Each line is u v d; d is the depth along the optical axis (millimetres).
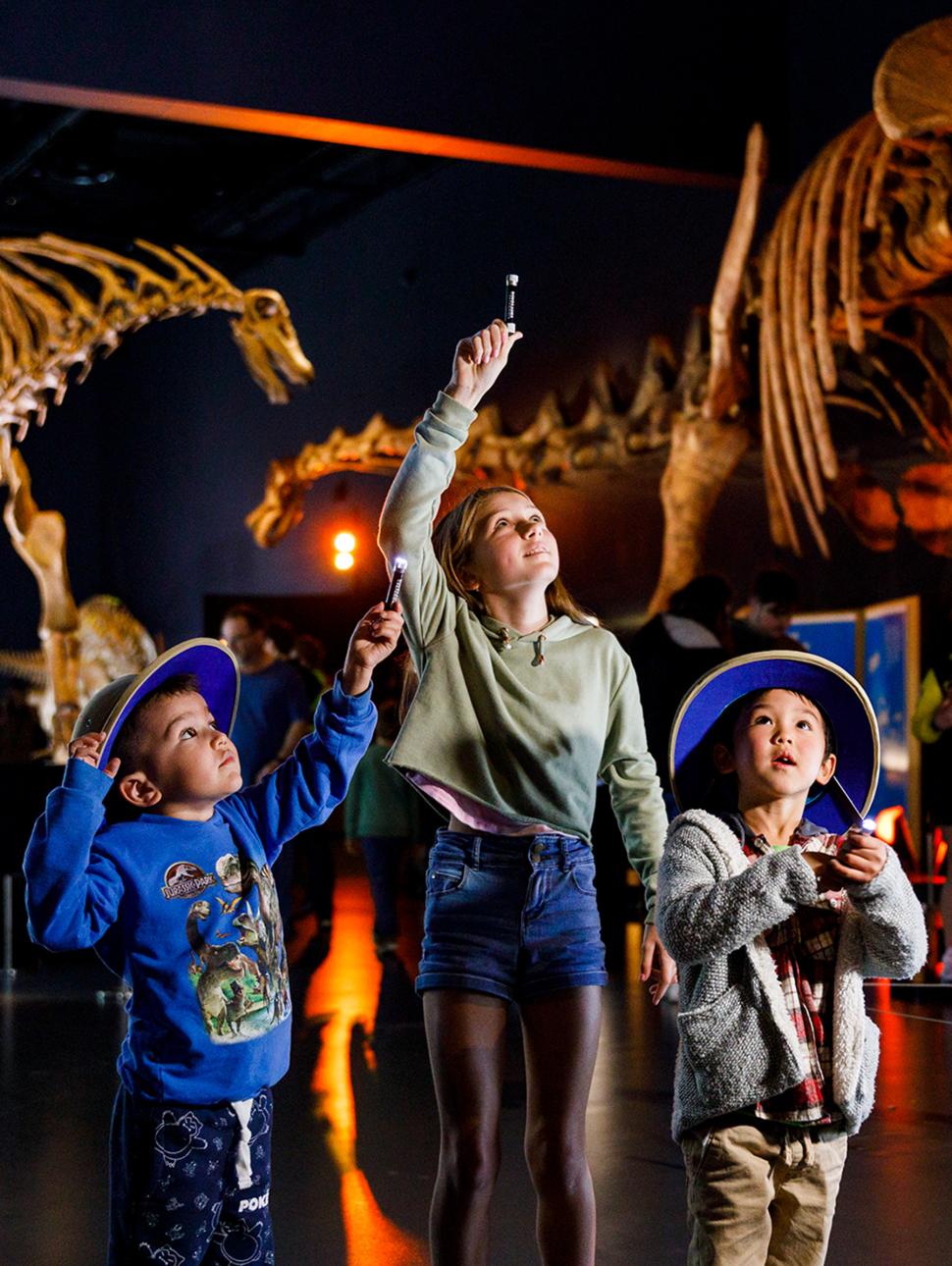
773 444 8805
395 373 17438
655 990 2979
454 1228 2750
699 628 7449
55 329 12500
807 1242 2545
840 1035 2523
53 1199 4109
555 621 3090
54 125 16359
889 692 9188
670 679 7355
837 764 2846
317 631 17016
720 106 10219
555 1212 2775
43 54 8320
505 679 2965
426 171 16828
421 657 3029
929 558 9734
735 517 12125
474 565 3090
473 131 9398
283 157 18125
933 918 7750
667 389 11117
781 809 2727
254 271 20547
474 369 3020
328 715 2799
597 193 14203
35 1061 6004
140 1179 2486
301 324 19359
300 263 19375
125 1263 2490
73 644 14188
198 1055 2502
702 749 2820
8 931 8836
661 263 13383
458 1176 2758
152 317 12859
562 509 14531
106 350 12961
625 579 13680
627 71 9891
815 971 2562
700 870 2570
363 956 9078
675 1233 3754
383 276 17641
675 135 10055
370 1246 3648
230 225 20672
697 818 2627
